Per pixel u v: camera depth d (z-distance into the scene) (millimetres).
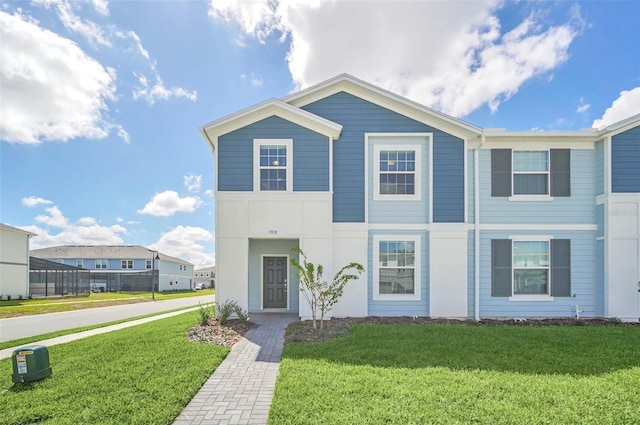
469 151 11516
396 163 11461
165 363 6281
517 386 5047
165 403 4598
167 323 10992
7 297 26078
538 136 11266
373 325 9578
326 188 10969
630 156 11078
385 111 11500
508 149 11484
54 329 11891
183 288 57188
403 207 11344
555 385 5098
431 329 8930
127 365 6195
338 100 11562
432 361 6219
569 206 11422
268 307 12148
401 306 11125
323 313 9766
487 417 4113
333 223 11109
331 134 11062
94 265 48406
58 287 32219
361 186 11305
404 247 11312
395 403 4473
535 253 11391
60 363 6441
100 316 16062
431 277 11039
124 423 4098
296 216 10898
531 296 11227
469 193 11414
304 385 5070
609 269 10867
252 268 12180
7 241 26516
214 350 7148
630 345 7379
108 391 5031
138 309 19578
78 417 4207
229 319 10469
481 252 11344
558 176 11445
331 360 6312
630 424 3998
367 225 11164
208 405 4656
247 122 11094
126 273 45531
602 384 5156
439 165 11312
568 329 9062
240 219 10859
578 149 11516
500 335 8250
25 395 4891
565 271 11289
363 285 11008
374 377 5375
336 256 11062
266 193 10891
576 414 4211
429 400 4559
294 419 4086
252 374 5883
